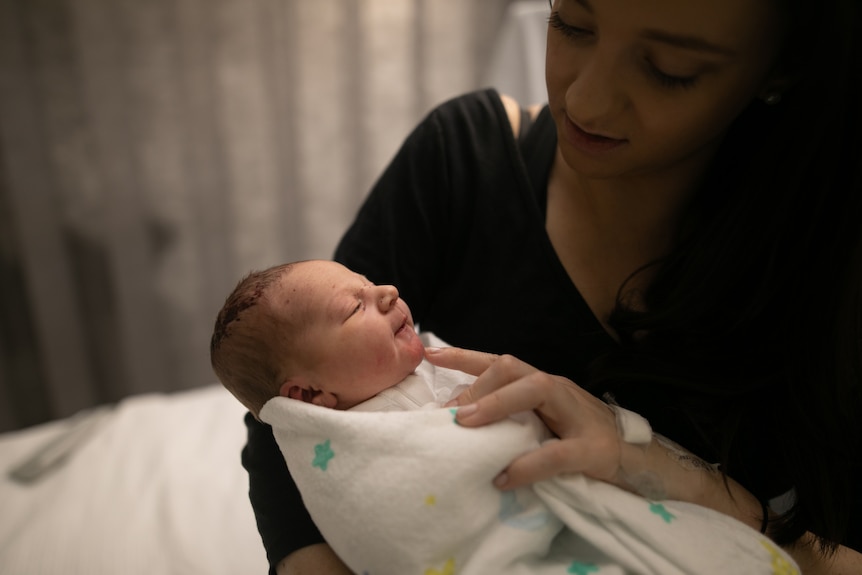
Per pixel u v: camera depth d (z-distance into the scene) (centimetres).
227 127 200
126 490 138
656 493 69
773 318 79
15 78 177
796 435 77
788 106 73
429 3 211
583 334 83
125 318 204
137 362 209
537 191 88
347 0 201
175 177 199
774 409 80
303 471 68
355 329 74
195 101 194
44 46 179
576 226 86
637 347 81
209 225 207
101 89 184
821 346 75
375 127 216
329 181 216
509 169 87
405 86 216
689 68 63
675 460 73
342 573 69
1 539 126
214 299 215
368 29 207
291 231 219
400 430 65
